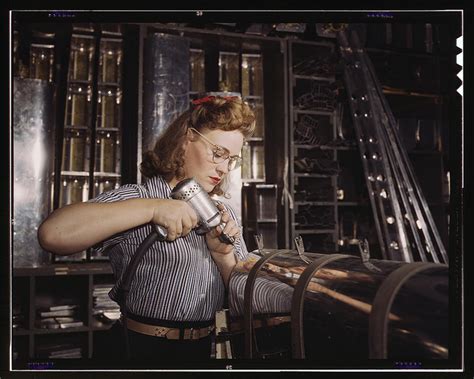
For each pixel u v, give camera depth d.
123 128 2.07
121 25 2.03
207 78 2.15
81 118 2.07
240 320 1.29
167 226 1.27
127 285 1.31
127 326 1.38
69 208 1.28
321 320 1.01
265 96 2.18
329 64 2.11
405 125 1.85
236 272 1.33
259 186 2.05
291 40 2.17
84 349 1.86
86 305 1.88
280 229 2.03
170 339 1.36
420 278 0.92
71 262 1.87
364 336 0.91
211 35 2.13
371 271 0.98
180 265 1.35
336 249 2.03
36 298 1.85
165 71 2.01
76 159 2.02
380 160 1.88
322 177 2.08
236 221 1.45
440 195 1.75
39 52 2.06
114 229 1.26
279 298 1.12
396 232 1.83
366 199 2.06
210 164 1.49
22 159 1.83
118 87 2.09
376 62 1.96
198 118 1.50
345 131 2.13
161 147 1.50
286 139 2.12
